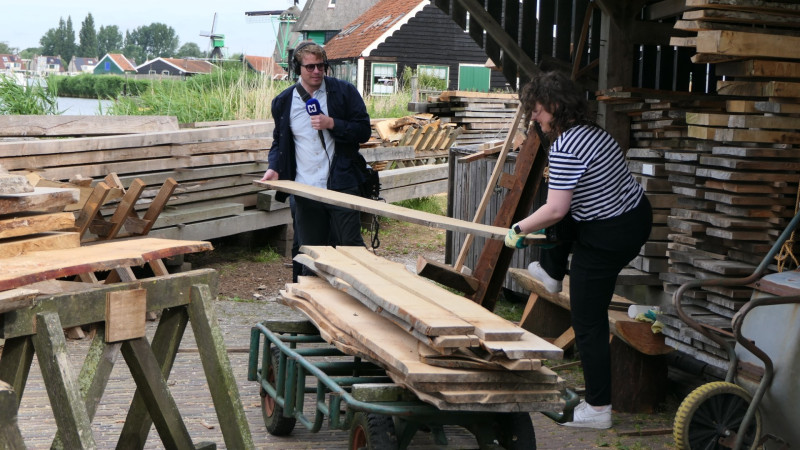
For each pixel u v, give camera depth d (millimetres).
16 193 3301
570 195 4340
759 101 4852
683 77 7164
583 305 4707
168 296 3516
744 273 4750
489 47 7801
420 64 38031
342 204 5199
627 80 6668
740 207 4832
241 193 9461
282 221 9820
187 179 8805
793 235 4770
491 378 3402
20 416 4922
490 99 15742
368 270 4434
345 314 4172
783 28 4926
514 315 7891
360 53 37125
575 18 7441
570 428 4965
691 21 4867
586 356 4809
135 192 7449
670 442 4801
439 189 13141
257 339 4836
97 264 3256
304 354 4691
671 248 5363
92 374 3270
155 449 4496
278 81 15914
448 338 3332
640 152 6176
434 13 37938
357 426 3852
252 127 9664
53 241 3531
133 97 14320
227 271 9172
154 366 3447
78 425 2969
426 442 4484
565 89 4398
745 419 4082
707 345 4641
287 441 4707
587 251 4609
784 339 4133
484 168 8438
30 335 3053
